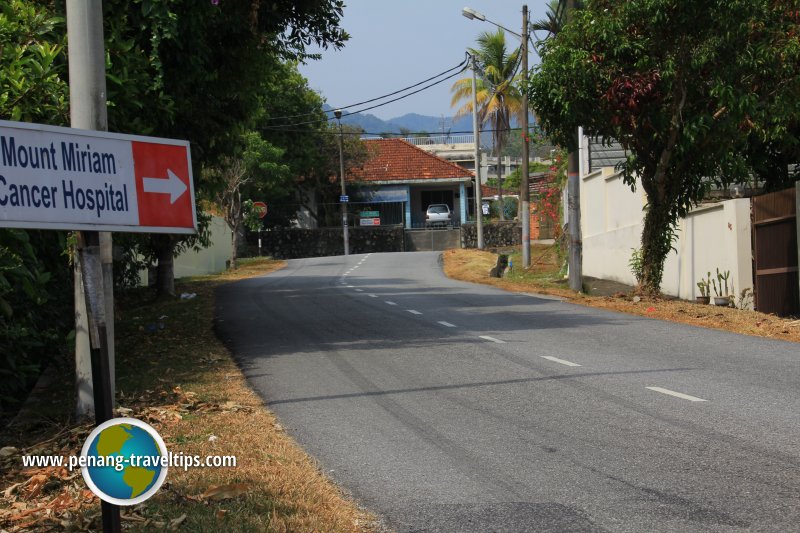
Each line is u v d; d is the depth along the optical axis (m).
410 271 32.78
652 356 11.65
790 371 10.34
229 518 5.39
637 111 16.97
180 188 4.90
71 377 12.07
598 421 8.03
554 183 34.06
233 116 16.22
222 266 39.78
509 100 55.16
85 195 4.47
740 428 7.61
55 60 10.16
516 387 9.73
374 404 9.08
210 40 14.51
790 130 19.55
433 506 5.83
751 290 17.38
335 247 53.97
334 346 13.20
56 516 5.66
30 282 9.88
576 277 22.61
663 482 6.18
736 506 5.62
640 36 16.98
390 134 61.78
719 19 15.75
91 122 7.56
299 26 15.62
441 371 10.84
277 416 8.63
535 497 5.96
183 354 12.77
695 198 18.47
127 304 21.81
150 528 5.18
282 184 51.97
